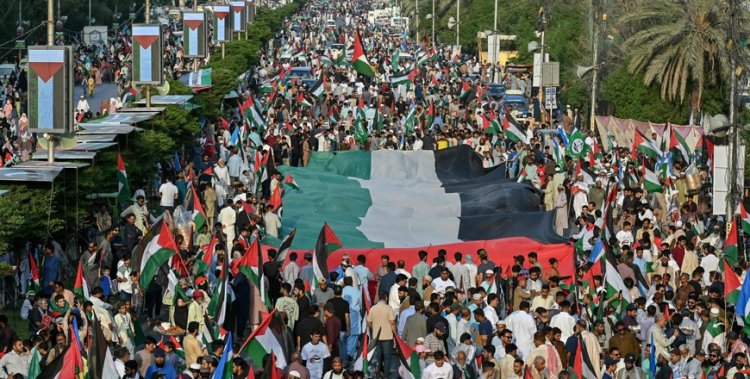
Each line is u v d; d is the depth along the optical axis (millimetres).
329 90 68875
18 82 71500
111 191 37406
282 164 48375
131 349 24578
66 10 109688
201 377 21922
